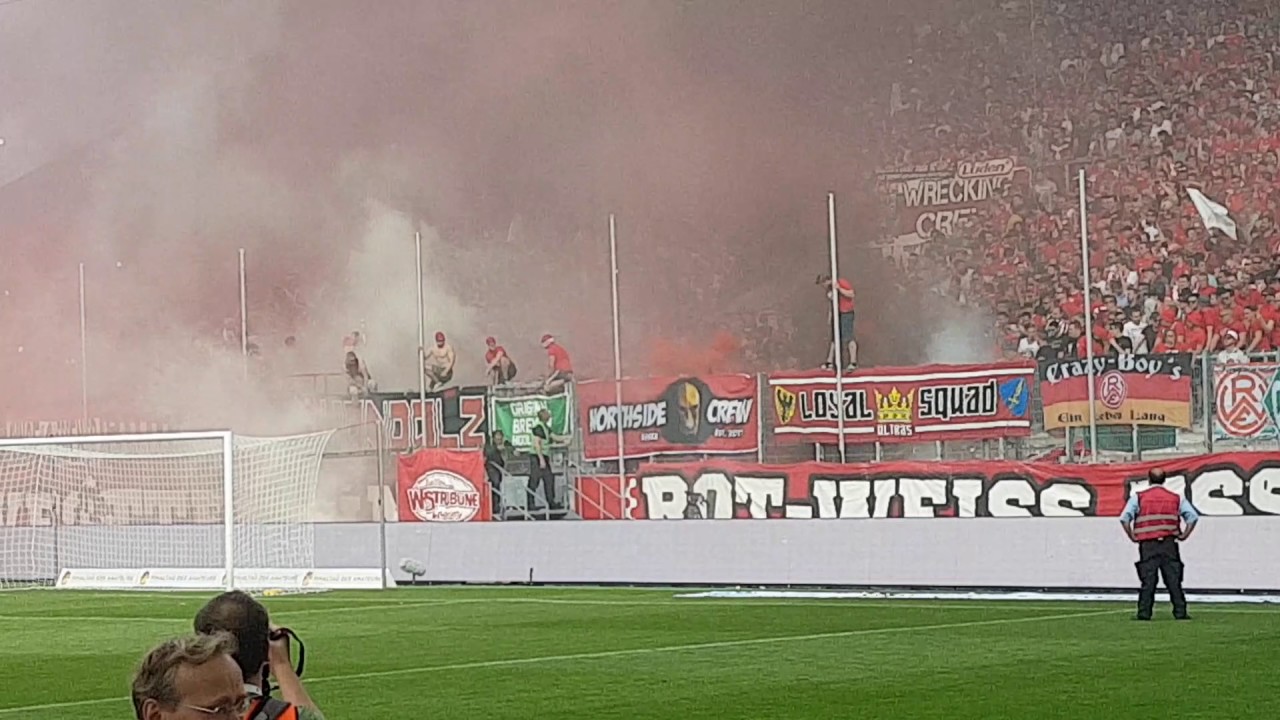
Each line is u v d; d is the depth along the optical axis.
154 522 32.72
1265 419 25.09
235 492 31.14
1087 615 20.27
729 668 15.45
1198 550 23.56
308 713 5.63
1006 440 27.98
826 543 26.03
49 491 33.44
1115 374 26.61
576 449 30.16
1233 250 31.69
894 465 26.94
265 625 5.77
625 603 23.42
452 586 28.09
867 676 14.62
